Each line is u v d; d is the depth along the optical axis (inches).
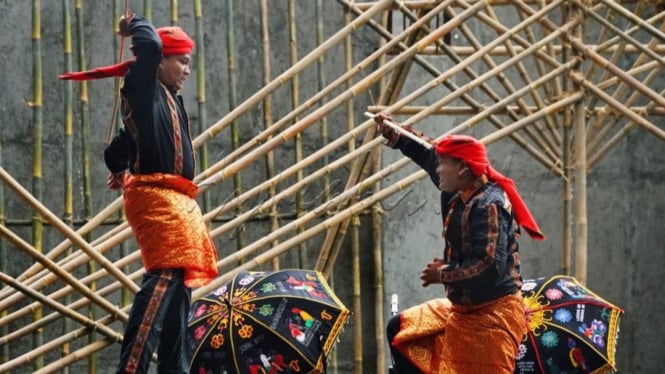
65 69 699.4
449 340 440.1
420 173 637.9
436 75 689.0
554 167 709.9
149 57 403.9
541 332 514.6
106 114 803.4
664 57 693.9
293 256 812.0
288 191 618.5
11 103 800.9
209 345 504.7
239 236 759.1
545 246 837.8
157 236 418.0
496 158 837.2
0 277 520.7
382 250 816.3
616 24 825.5
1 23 800.3
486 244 420.8
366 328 814.5
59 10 802.2
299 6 815.7
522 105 693.3
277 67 813.2
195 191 430.3
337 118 814.5
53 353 800.3
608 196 844.0
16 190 501.0
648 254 843.4
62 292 580.1
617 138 725.9
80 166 802.2
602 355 508.7
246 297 514.9
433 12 653.3
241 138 812.0
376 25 693.9
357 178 716.0
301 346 500.1
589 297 528.7
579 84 660.7
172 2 704.4
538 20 654.5
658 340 844.0
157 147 416.5
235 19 808.9
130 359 407.8
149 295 415.5
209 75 808.9
